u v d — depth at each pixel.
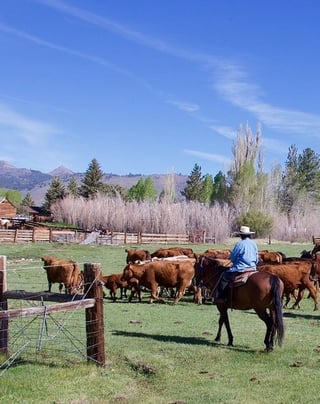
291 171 94.44
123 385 10.11
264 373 10.82
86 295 11.09
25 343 12.44
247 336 14.05
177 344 12.95
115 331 14.51
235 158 76.38
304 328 15.66
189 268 20.50
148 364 11.23
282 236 65.94
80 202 67.62
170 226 57.44
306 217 70.44
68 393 9.43
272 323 12.35
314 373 10.80
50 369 10.59
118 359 11.67
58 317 15.93
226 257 23.08
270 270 19.50
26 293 11.43
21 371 10.41
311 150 101.38
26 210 110.12
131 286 20.95
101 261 34.84
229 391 9.80
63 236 50.56
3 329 11.44
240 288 12.70
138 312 18.08
